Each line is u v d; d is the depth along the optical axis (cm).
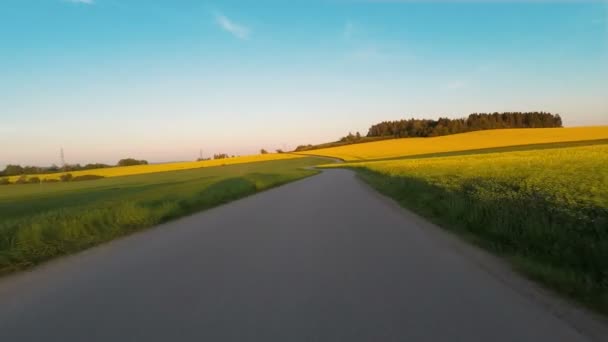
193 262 572
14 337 333
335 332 328
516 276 472
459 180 1539
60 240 756
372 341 311
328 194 1684
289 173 3816
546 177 1422
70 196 2808
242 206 1330
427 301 392
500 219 736
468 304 382
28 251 658
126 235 843
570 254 521
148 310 387
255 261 567
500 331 324
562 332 321
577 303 381
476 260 552
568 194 969
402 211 1102
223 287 452
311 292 427
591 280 430
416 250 618
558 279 435
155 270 534
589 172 1536
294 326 341
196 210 1264
